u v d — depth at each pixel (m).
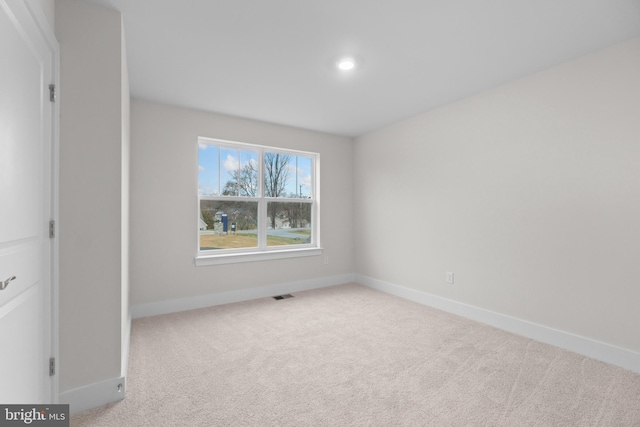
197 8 1.69
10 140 1.07
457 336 2.54
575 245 2.26
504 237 2.71
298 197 4.20
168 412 1.56
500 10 1.71
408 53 2.18
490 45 2.08
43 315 1.39
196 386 1.79
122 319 1.83
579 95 2.23
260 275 3.71
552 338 2.38
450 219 3.18
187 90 2.79
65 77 1.55
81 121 1.59
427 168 3.42
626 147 2.01
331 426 1.46
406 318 2.97
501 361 2.11
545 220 2.43
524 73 2.49
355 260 4.51
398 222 3.80
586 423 1.48
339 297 3.72
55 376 1.47
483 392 1.74
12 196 1.08
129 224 2.82
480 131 2.89
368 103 3.14
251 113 3.43
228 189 3.63
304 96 2.96
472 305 2.97
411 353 2.23
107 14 1.68
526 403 1.64
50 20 1.46
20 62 1.14
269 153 3.98
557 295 2.36
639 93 1.96
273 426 1.46
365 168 4.32
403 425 1.46
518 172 2.60
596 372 1.96
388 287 3.93
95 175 1.63
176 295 3.17
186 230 3.23
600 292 2.13
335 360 2.12
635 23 1.82
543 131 2.44
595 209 2.15
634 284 1.98
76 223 1.57
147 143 3.03
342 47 2.10
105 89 1.67
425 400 1.66
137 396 1.69
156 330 2.63
